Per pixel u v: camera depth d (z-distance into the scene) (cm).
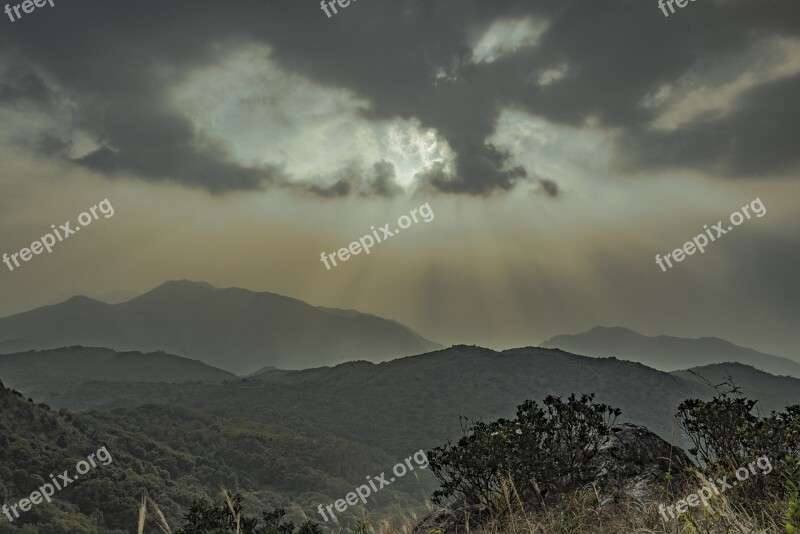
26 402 13400
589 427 659
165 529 278
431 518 650
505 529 514
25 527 8612
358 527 622
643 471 656
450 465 679
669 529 377
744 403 522
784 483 419
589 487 581
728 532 325
